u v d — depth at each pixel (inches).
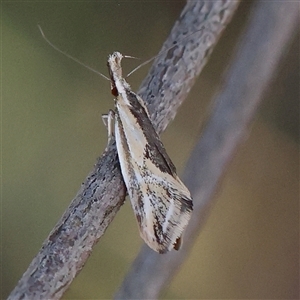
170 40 3.6
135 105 3.6
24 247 4.4
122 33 4.4
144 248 3.6
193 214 3.6
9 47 4.3
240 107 3.5
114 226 4.4
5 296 4.3
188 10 3.6
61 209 4.4
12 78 4.3
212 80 4.4
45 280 3.5
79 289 4.4
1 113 4.4
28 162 4.4
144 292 3.5
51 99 4.4
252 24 3.5
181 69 3.6
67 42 4.4
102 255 4.4
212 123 3.5
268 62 3.5
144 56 4.4
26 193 4.4
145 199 3.6
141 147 3.6
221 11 3.5
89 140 4.4
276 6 3.5
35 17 4.3
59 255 3.5
